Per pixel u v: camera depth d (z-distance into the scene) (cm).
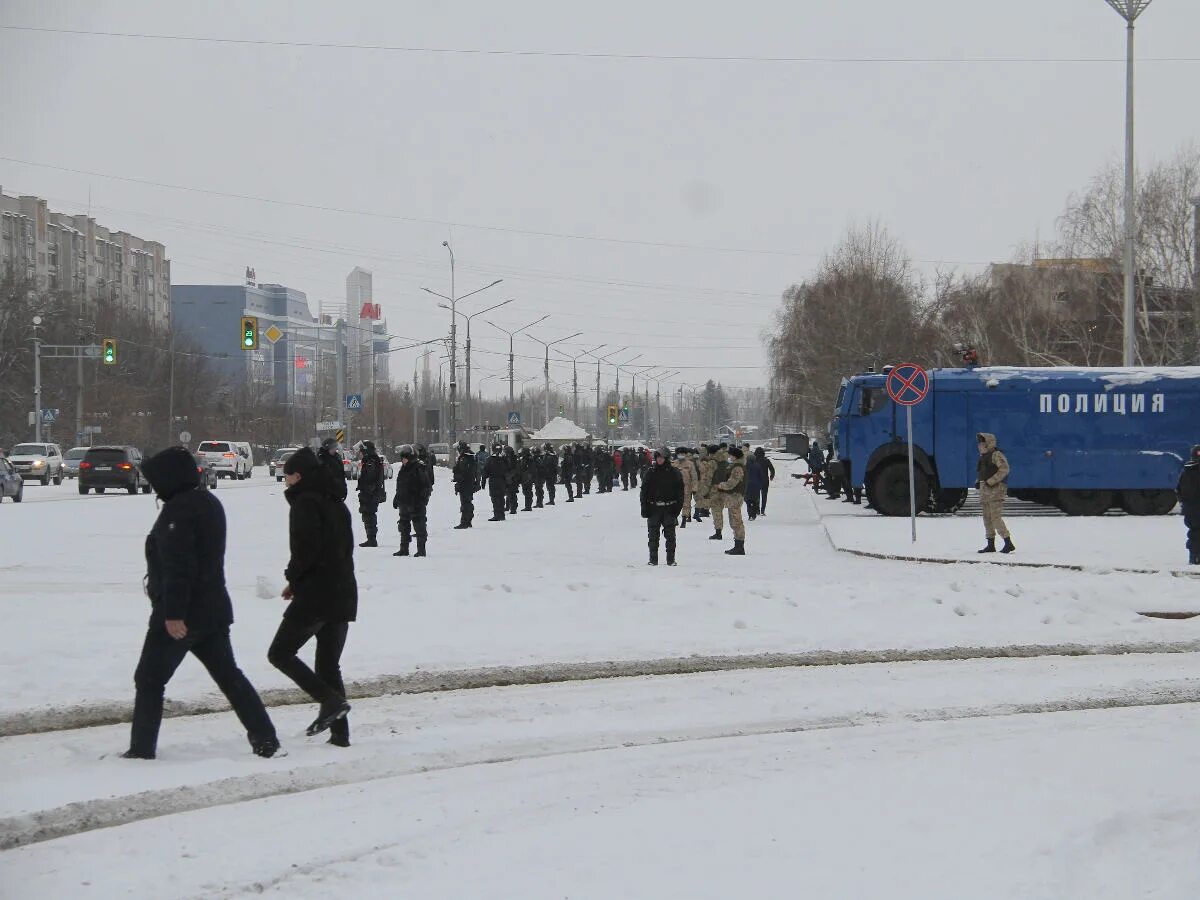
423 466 2453
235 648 1253
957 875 618
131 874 636
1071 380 3441
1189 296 5269
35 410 7469
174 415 9144
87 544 2733
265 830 711
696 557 2461
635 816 732
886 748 923
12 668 1112
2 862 657
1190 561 2138
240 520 3644
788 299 8256
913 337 6806
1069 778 814
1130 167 3603
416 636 1341
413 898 593
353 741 934
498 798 781
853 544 2614
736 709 1067
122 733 957
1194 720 1028
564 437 9012
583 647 1310
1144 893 601
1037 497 3591
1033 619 1518
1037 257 6284
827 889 599
